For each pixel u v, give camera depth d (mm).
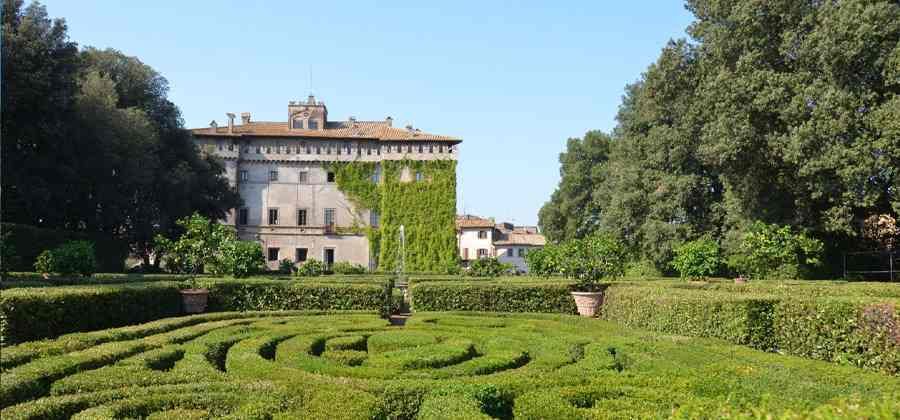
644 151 41531
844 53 22891
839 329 9617
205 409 6852
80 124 34281
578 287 19766
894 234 28828
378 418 6766
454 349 10500
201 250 20016
